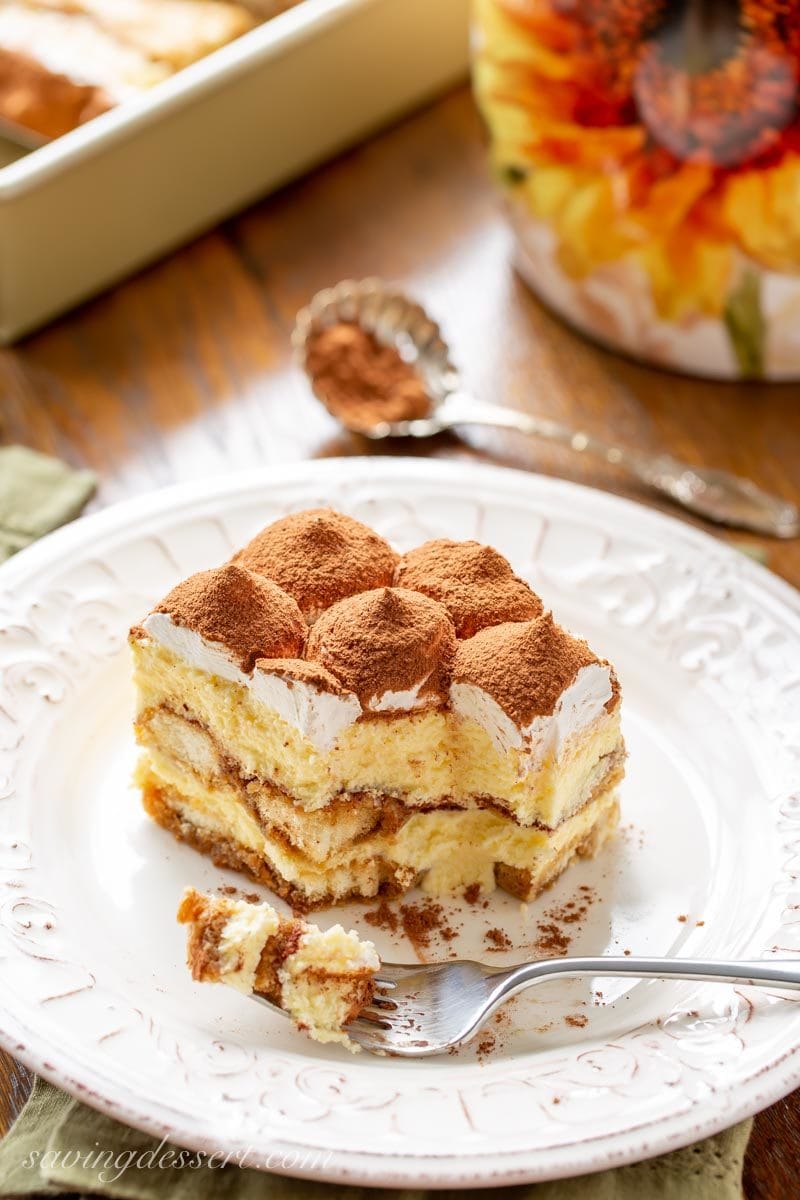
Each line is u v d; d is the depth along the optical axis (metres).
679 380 0.67
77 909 0.51
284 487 0.60
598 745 0.52
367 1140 0.45
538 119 0.62
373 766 0.52
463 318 0.69
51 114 0.69
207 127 0.68
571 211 0.63
